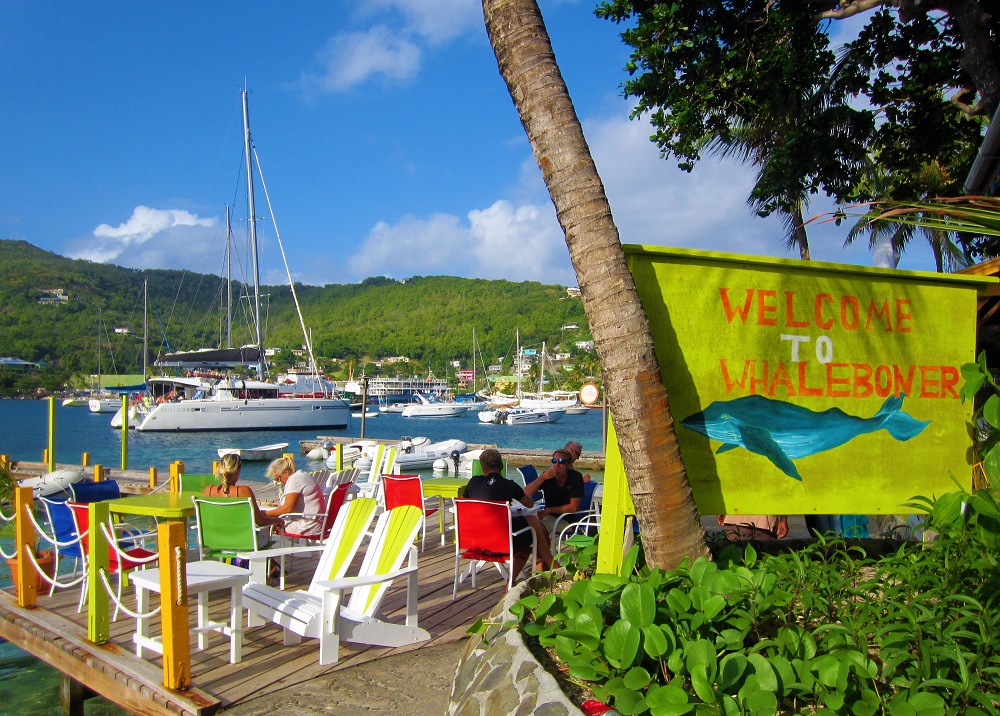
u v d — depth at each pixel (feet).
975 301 15.69
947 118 40.86
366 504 19.34
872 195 46.09
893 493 14.89
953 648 9.65
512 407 325.21
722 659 9.95
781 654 10.08
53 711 19.29
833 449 14.56
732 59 39.17
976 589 11.68
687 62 39.99
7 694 20.36
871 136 41.57
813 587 12.30
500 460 22.71
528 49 12.85
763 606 11.05
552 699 9.85
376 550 18.78
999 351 19.56
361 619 17.70
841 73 39.58
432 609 21.62
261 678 16.34
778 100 40.81
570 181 12.50
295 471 25.99
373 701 15.02
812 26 37.81
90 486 27.73
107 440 163.32
